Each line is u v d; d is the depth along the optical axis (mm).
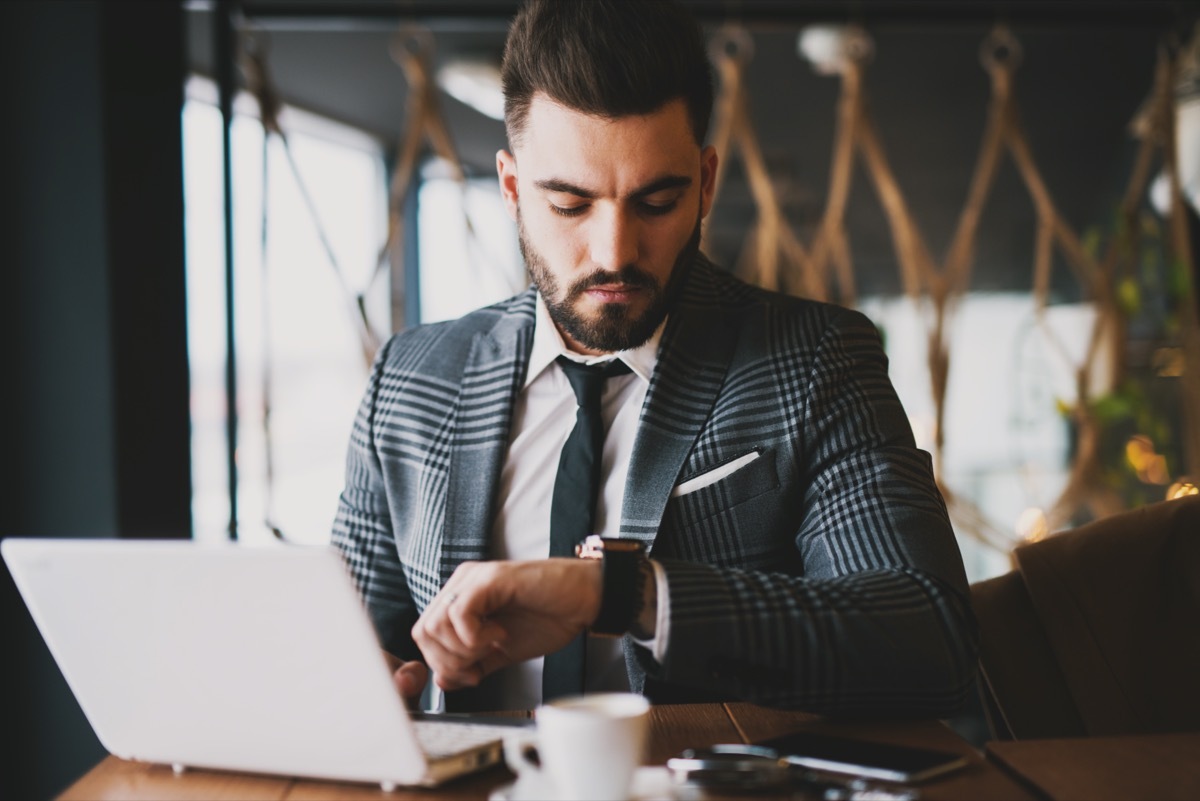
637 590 905
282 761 823
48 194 1957
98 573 791
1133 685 1119
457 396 1312
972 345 5227
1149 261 2986
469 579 901
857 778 783
